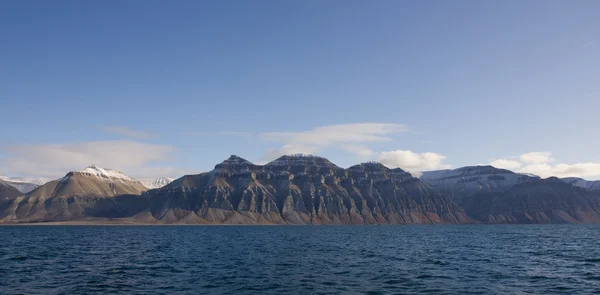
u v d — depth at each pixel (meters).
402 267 86.75
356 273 78.31
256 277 73.75
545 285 66.12
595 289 63.03
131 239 199.62
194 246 147.88
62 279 72.00
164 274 77.38
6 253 117.94
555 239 197.38
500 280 70.56
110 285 66.50
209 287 64.62
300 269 83.81
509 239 198.62
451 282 68.69
